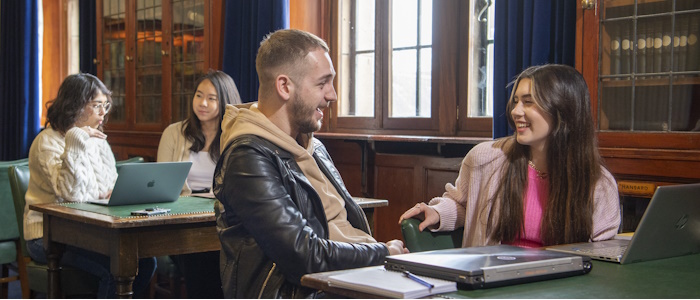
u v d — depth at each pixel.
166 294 4.07
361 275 1.46
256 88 4.36
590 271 1.61
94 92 3.46
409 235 2.06
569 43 2.91
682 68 2.56
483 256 1.53
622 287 1.44
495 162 2.24
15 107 6.48
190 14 5.19
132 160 4.12
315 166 2.00
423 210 2.14
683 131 2.56
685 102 2.56
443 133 3.85
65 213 2.68
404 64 4.09
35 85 6.34
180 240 2.64
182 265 3.26
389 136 3.72
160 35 5.51
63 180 3.20
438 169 3.70
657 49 2.61
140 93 5.79
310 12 4.42
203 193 3.49
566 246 1.89
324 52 1.94
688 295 1.38
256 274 1.81
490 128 3.61
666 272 1.62
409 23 4.05
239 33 4.54
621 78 2.70
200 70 5.09
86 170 3.29
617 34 2.70
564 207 2.12
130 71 5.84
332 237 1.97
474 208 2.21
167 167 2.95
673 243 1.80
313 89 1.91
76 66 6.91
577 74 2.13
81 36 6.48
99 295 2.85
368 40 4.29
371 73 4.27
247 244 1.82
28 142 6.35
